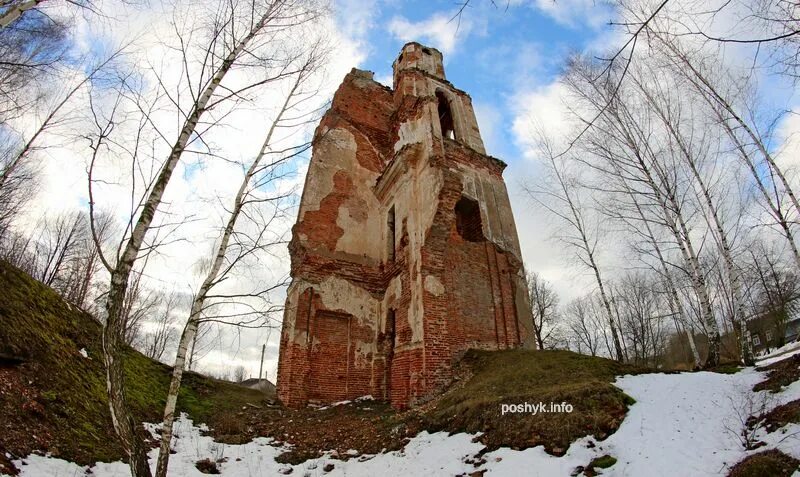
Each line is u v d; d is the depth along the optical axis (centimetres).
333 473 773
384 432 955
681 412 680
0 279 823
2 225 1750
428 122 1547
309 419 1146
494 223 1559
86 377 845
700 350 3550
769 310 2727
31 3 618
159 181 510
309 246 1573
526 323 1427
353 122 1988
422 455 767
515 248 1570
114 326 440
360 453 868
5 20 588
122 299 453
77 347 920
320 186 1728
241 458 836
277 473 775
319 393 1354
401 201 1562
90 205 448
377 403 1314
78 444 627
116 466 628
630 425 661
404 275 1386
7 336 704
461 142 1791
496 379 990
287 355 1378
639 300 3491
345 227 1681
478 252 1443
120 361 443
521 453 663
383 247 1653
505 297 1415
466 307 1305
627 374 927
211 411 1135
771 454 484
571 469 579
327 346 1434
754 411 636
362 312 1534
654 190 1295
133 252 467
